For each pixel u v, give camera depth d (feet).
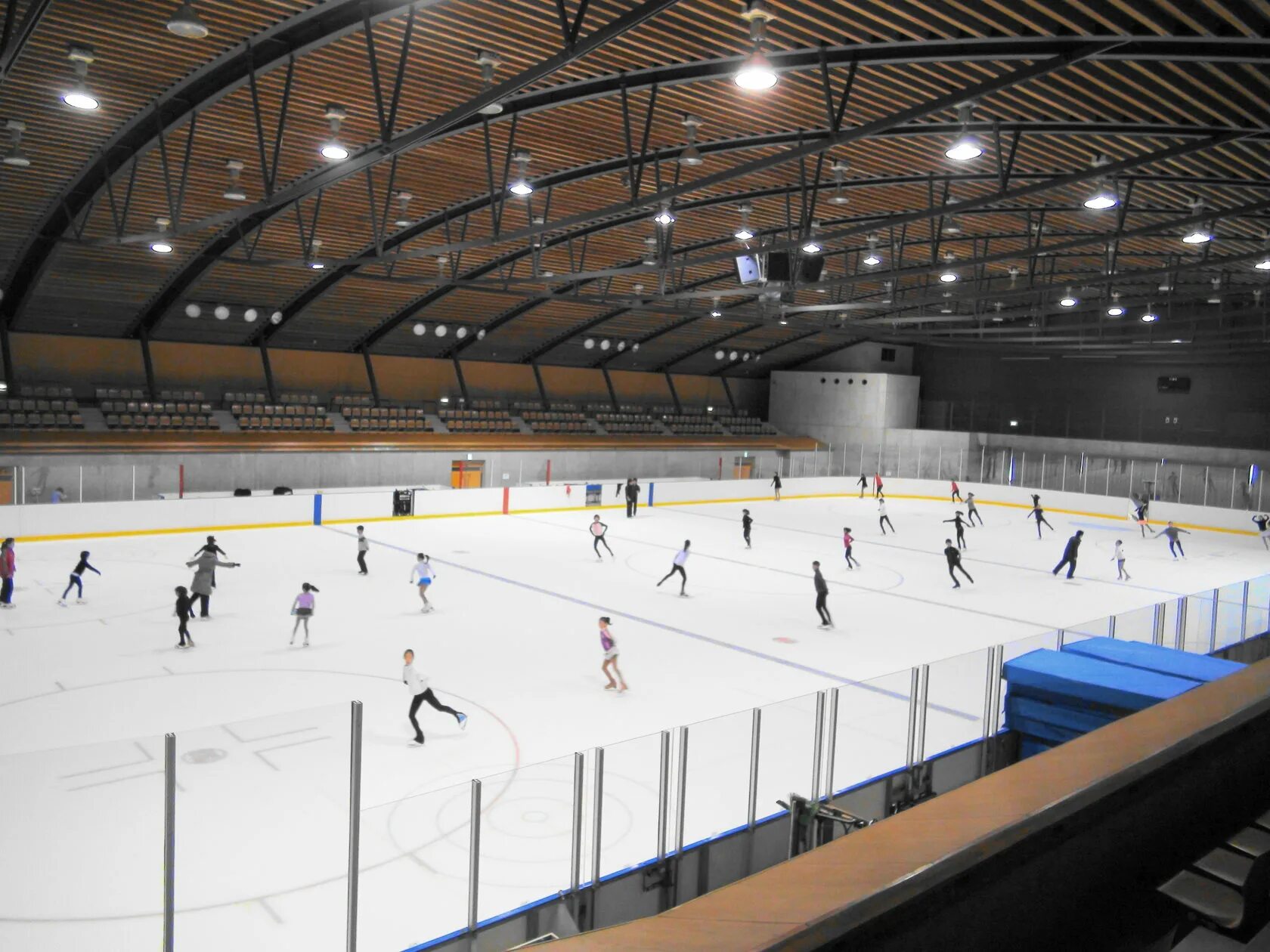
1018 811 8.15
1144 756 9.65
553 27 47.06
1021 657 34.94
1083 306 113.50
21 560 72.23
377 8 46.91
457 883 21.36
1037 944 8.79
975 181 67.00
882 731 29.48
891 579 77.41
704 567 80.12
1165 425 148.66
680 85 53.42
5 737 35.91
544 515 111.45
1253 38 31.71
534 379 154.61
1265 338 114.32
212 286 108.37
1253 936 9.88
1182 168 56.03
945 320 126.00
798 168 68.90
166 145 69.10
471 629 55.62
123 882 18.48
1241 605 47.57
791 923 6.06
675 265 78.69
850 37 40.42
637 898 23.82
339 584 67.56
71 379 111.86
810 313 146.61
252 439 112.88
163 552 77.77
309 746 19.97
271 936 19.43
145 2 47.24
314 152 70.95
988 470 155.94
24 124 63.98
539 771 22.71
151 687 42.78
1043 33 35.22
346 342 132.87
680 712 41.55
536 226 64.28
